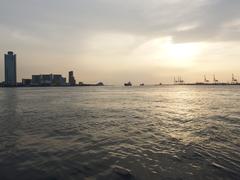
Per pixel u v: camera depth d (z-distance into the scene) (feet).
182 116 107.14
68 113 123.65
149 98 261.24
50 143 58.95
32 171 39.73
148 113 121.39
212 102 190.29
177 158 45.44
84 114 118.93
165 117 104.99
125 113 122.31
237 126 77.51
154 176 37.06
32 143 59.00
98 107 157.17
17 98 268.82
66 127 81.30
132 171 39.29
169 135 66.28
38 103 193.67
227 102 187.73
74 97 286.05
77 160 45.39
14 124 88.28
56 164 43.14
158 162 43.47
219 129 72.64
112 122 92.12
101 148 54.08
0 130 76.13
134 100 227.81
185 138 61.87
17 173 38.91
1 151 51.80
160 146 54.60
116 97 282.97
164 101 212.02
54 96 312.50
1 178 36.99
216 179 35.50
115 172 38.93
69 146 55.93
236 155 46.24
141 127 80.48
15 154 49.57
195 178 35.99
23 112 129.18
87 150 52.42
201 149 51.01
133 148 53.57
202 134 66.13
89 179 36.27
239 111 122.31
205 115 108.37
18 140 62.13
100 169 40.42
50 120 98.32
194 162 42.88
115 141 60.54
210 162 42.57
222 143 55.57
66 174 38.32
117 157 47.01
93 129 77.46
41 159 46.19
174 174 37.65
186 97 276.00
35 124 88.02
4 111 134.72
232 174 37.11
